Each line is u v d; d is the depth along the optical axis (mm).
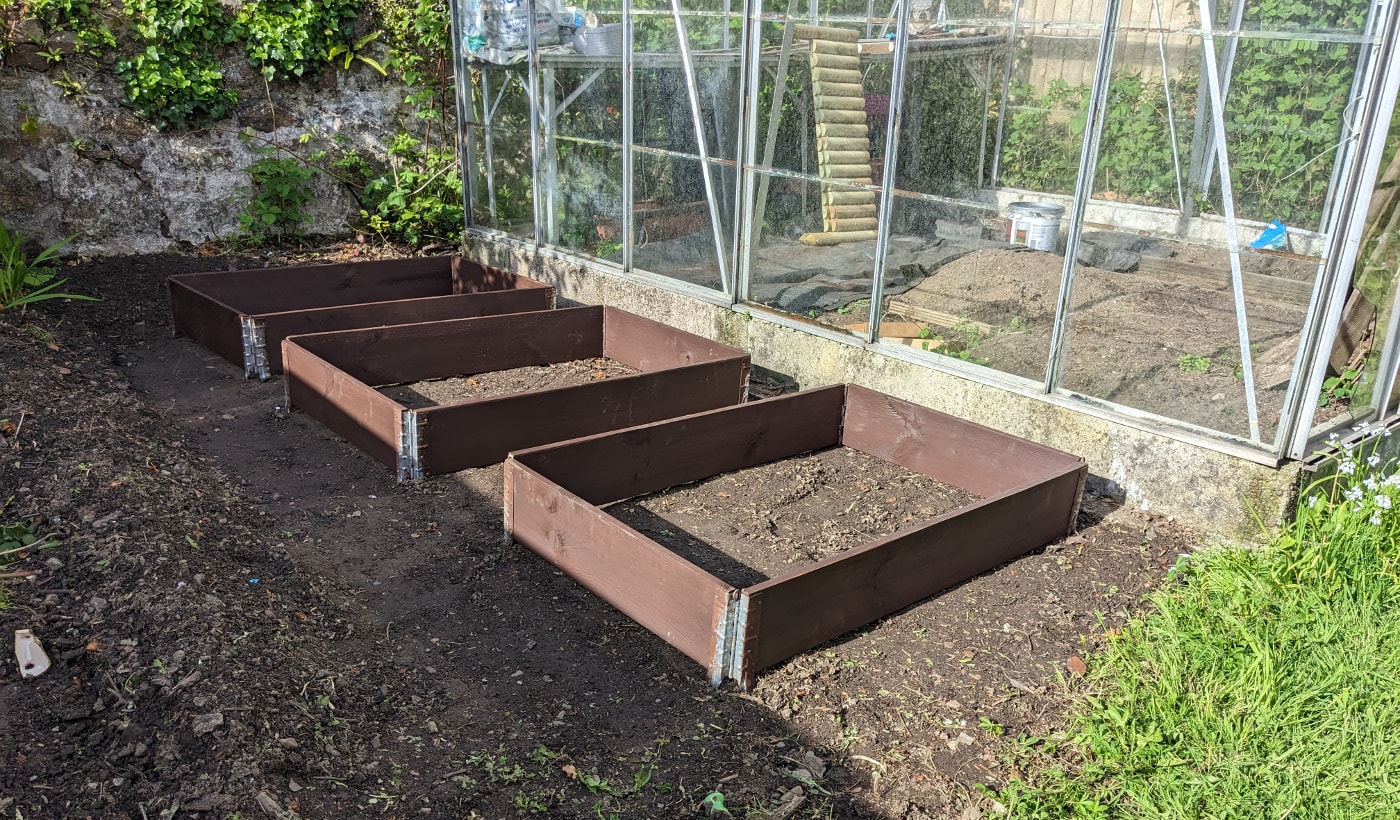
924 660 3678
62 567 3629
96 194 8586
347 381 5332
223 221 9266
